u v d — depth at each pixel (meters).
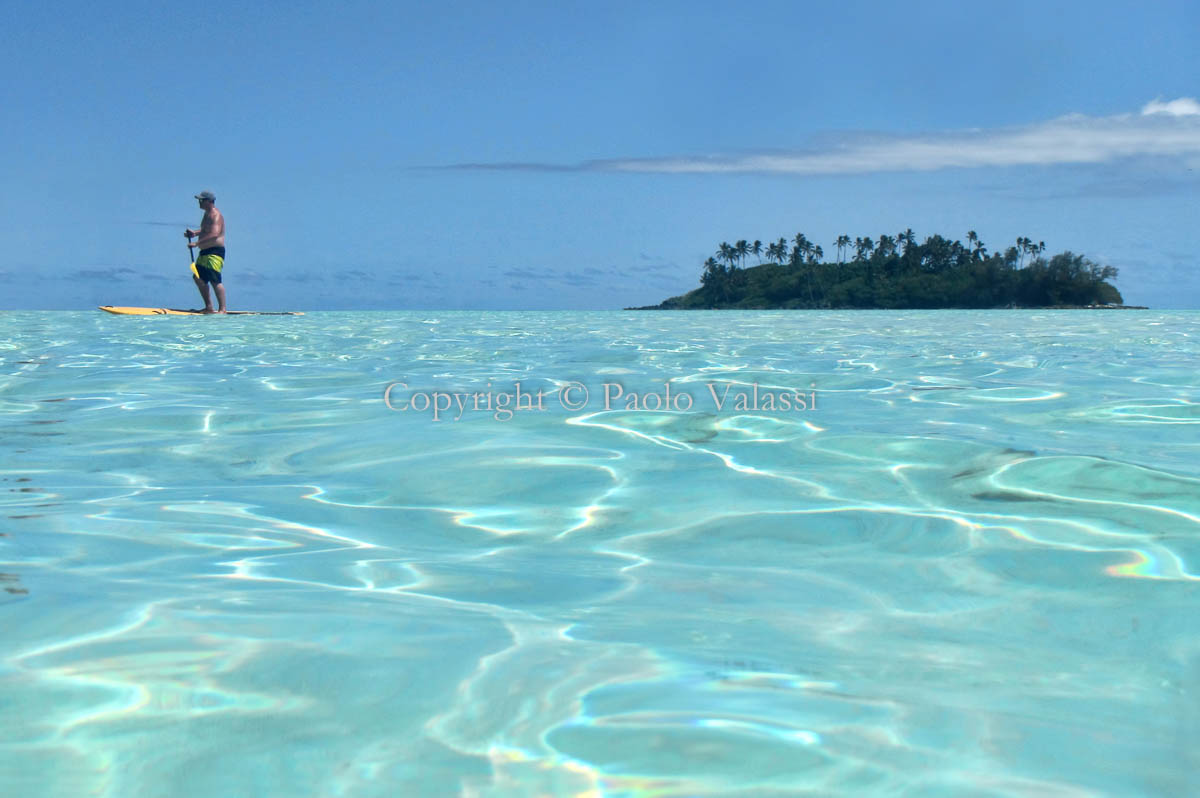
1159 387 4.16
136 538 1.72
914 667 1.09
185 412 3.37
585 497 2.04
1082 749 0.89
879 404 3.54
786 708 0.98
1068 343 7.94
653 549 1.65
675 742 0.91
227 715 0.96
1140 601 1.32
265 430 2.97
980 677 1.06
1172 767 0.86
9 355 6.26
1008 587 1.40
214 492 2.13
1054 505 1.89
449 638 1.19
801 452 2.51
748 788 0.82
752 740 0.91
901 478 2.18
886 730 0.93
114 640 1.17
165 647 1.15
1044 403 3.57
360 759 0.87
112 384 4.36
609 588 1.42
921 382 4.41
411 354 6.52
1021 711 0.97
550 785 0.83
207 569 1.52
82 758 0.87
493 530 1.79
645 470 2.31
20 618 1.25
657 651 1.14
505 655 1.13
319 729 0.93
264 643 1.16
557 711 0.97
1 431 2.96
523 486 2.16
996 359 5.98
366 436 2.84
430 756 0.88
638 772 0.85
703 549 1.64
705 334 10.05
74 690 1.02
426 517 1.89
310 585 1.43
